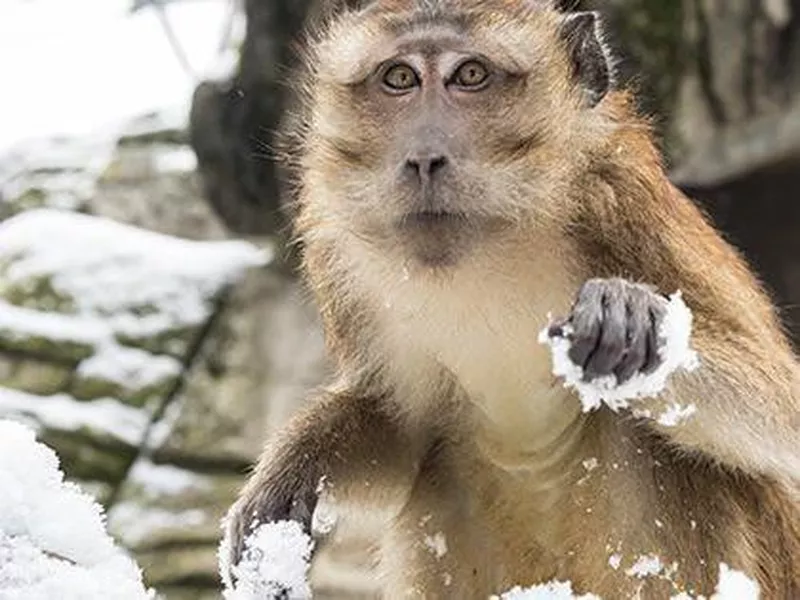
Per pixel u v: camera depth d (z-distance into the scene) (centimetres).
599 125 597
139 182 1738
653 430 588
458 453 627
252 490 603
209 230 1703
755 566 595
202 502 1443
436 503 628
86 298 1560
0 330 1520
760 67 1379
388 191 564
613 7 1355
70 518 449
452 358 600
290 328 1527
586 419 601
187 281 1569
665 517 586
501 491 617
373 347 635
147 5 1905
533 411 601
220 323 1542
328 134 589
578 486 599
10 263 1600
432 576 626
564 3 691
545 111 575
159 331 1536
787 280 1477
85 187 1752
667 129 1374
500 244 569
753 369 572
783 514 614
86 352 1518
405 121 566
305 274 678
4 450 450
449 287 571
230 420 1488
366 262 599
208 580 1405
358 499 629
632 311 496
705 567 585
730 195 1455
